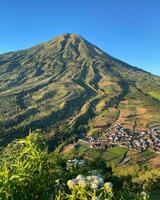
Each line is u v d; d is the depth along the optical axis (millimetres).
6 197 5359
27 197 5633
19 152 6016
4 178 5469
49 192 5883
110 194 5559
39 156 5949
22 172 5707
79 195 5688
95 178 5750
